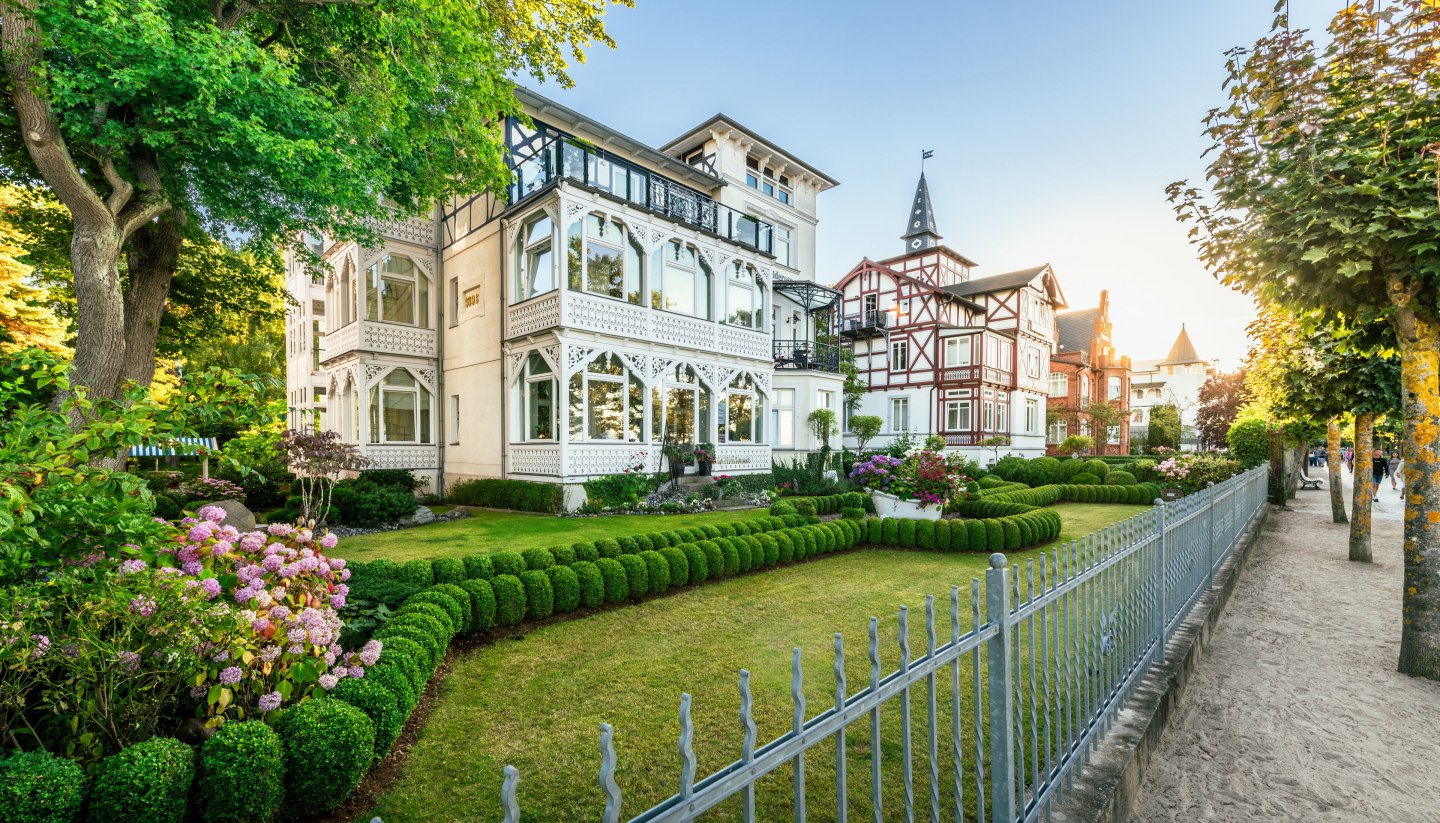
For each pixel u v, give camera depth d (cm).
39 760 230
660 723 384
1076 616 302
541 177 1430
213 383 355
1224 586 686
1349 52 427
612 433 1477
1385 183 419
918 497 1148
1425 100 408
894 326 3103
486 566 604
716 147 2097
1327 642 573
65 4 614
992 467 2519
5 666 245
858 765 333
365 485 1307
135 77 654
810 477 1809
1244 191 483
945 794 299
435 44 933
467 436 1689
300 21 949
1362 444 938
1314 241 452
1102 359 4325
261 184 893
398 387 1702
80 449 293
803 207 2469
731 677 459
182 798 240
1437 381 484
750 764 135
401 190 1112
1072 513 1562
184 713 307
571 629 574
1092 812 260
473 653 510
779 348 2258
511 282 1538
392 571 567
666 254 1608
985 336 2833
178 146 774
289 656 314
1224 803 316
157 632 278
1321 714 421
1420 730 398
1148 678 416
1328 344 866
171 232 970
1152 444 4581
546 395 1430
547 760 339
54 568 271
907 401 3034
